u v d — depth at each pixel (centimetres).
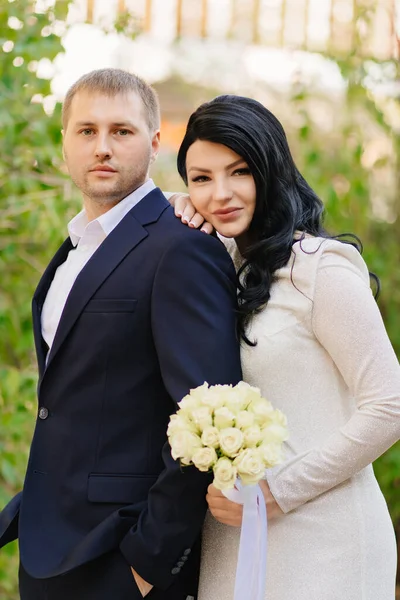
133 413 251
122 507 247
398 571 520
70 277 273
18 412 436
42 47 421
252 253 257
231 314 251
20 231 450
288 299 250
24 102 433
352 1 492
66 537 248
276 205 262
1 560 447
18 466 444
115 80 265
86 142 264
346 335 239
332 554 239
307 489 238
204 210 262
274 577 240
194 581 265
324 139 504
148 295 250
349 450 236
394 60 493
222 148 255
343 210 496
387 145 517
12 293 463
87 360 251
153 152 281
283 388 247
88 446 251
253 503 230
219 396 221
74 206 433
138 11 491
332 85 500
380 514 247
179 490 237
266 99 525
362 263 254
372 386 237
